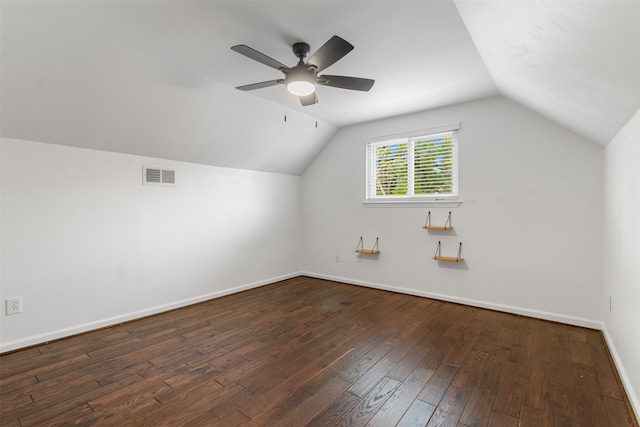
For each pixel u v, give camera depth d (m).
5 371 2.19
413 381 2.06
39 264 2.66
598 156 2.93
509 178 3.37
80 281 2.88
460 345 2.60
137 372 2.18
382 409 1.78
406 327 2.99
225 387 2.00
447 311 3.45
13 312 2.53
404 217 4.12
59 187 2.76
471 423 1.66
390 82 3.01
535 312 3.23
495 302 3.47
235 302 3.83
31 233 2.62
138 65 2.48
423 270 3.98
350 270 4.69
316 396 1.90
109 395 1.91
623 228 2.12
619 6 0.99
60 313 2.76
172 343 2.66
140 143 3.17
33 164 2.62
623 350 2.07
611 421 1.67
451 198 3.75
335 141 4.78
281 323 3.11
